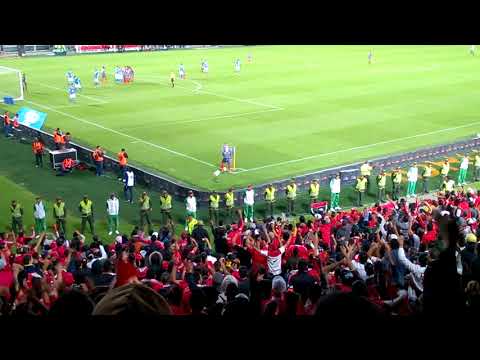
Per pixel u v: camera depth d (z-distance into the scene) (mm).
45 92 63594
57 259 16938
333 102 58844
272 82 69750
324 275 13023
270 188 32156
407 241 18953
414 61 87188
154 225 31094
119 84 68438
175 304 9805
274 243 19562
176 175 37312
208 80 71062
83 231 29781
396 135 47188
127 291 2062
